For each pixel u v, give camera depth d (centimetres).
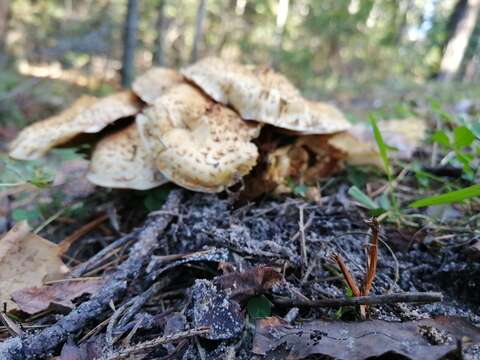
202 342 13
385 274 15
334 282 15
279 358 11
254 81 21
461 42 103
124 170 20
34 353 13
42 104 71
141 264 16
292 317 13
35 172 22
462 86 79
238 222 18
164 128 19
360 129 31
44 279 16
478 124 19
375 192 22
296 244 17
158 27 148
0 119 59
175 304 15
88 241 20
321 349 11
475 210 19
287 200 20
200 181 18
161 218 18
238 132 20
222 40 174
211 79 21
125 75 106
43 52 126
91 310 14
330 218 19
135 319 14
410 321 12
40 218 23
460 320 12
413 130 30
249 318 13
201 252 15
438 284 15
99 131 23
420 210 20
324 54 101
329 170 23
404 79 89
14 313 15
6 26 102
